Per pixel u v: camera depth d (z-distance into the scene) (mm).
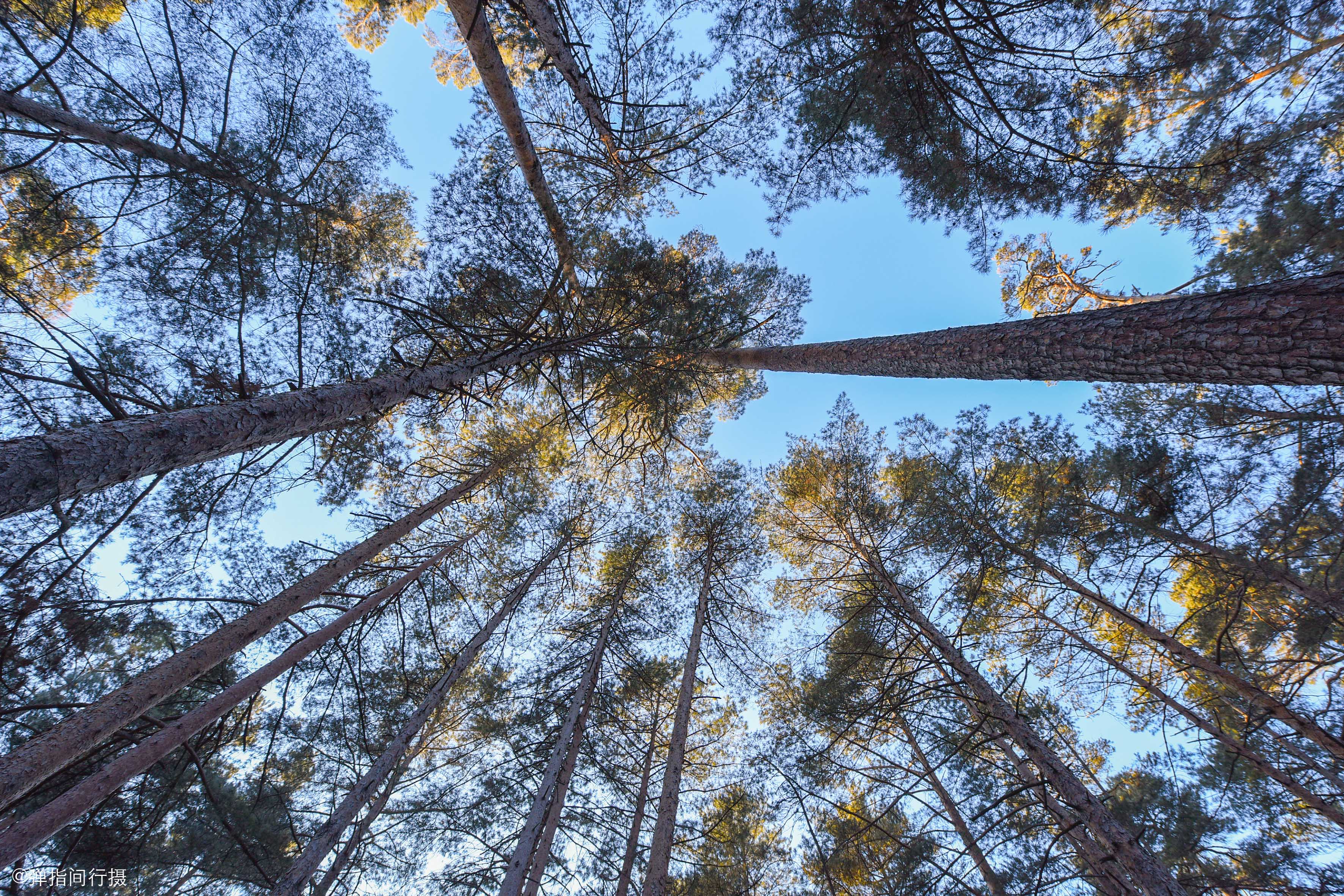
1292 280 2438
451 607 8633
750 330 7000
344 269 6676
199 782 6023
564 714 8484
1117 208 6125
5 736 4863
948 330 4387
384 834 7320
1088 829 4609
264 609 4934
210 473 5996
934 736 7027
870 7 4691
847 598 8906
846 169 6395
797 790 6746
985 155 5777
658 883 5609
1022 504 7508
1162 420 7094
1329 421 5301
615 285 6375
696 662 8453
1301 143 5555
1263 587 5473
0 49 4809
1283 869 5242
